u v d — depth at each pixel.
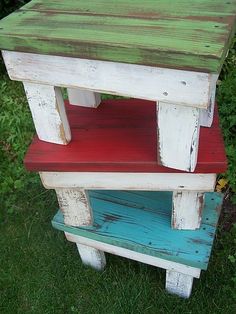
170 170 1.19
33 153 1.28
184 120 1.04
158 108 1.04
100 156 1.24
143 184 1.29
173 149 1.12
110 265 1.79
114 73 1.00
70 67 1.05
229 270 1.70
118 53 0.94
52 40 0.99
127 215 1.55
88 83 1.06
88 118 1.39
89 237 1.54
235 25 1.03
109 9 1.10
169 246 1.44
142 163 1.19
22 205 2.09
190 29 0.96
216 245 1.79
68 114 1.42
